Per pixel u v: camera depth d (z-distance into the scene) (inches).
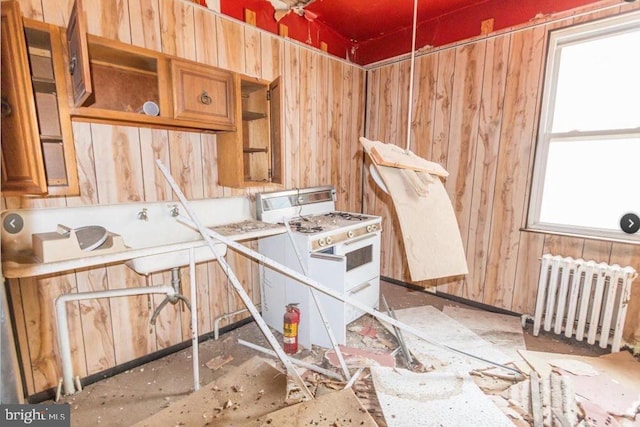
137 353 83.2
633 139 85.9
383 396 69.8
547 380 74.1
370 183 143.0
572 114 94.9
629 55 84.6
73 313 72.5
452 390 71.5
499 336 96.0
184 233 83.3
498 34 102.0
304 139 116.6
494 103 105.9
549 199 101.7
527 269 104.8
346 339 95.2
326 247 91.6
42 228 63.3
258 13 97.5
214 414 61.3
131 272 79.8
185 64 70.1
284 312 97.7
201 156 88.7
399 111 130.0
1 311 45.9
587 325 92.9
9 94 47.3
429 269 57.1
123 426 64.4
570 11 89.4
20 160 49.0
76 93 54.3
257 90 93.5
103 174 72.2
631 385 72.4
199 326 95.2
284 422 57.7
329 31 123.0
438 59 116.5
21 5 59.1
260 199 98.7
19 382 51.9
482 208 112.5
